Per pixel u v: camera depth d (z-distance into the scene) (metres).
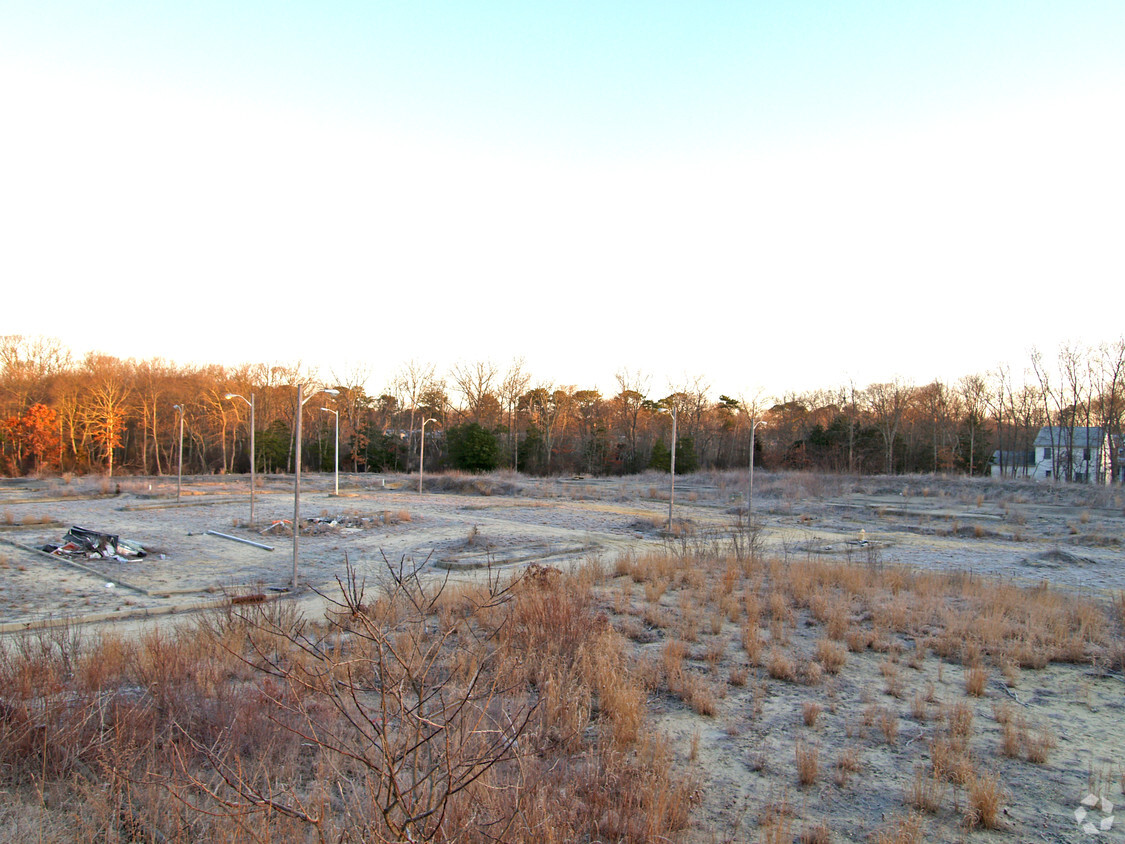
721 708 8.34
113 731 6.23
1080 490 40.34
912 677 9.63
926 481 48.78
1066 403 55.31
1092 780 6.53
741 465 72.75
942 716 8.06
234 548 23.75
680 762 6.82
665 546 22.27
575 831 4.90
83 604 15.14
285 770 5.88
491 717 6.80
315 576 18.69
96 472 59.12
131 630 12.56
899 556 22.66
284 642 9.45
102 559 20.69
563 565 20.00
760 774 6.64
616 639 10.66
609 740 7.01
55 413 58.66
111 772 5.34
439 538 25.88
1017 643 10.69
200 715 6.80
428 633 9.96
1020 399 64.00
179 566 20.28
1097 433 59.56
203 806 5.16
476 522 31.11
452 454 68.50
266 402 70.56
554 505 40.12
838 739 7.48
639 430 79.62
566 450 72.75
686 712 8.22
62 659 8.68
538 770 5.61
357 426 70.94
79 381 61.50
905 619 12.27
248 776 5.67
